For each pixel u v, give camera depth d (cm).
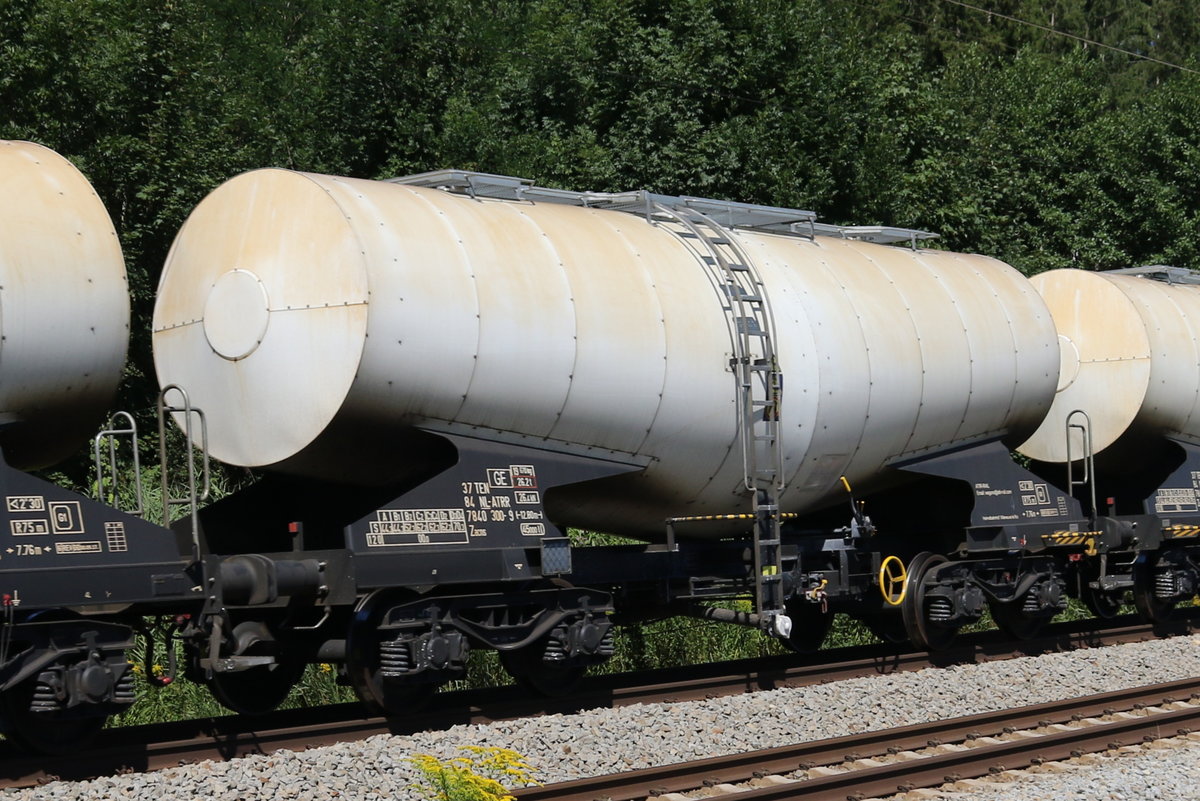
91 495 1994
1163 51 8556
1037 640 1950
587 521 1600
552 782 1149
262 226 1309
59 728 1132
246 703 1412
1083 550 2042
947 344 1809
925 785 1166
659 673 1652
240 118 2731
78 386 1151
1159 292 2266
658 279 1508
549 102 3562
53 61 2250
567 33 3609
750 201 3262
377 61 3067
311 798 1049
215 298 1319
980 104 4266
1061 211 3975
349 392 1248
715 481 1573
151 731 1254
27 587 1059
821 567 1764
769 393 1569
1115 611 2211
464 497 1333
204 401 1331
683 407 1493
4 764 1062
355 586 1246
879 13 6303
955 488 1938
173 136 2469
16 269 1085
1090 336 2181
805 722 1382
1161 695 1534
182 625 1254
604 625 1448
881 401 1706
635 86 3347
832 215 3400
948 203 3553
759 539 1568
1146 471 2284
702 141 3234
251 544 1402
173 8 2666
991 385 1873
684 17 3431
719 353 1527
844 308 1695
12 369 1090
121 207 2380
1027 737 1355
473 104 3328
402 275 1273
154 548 1159
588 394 1408
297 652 1368
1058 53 7812
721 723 1345
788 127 3375
